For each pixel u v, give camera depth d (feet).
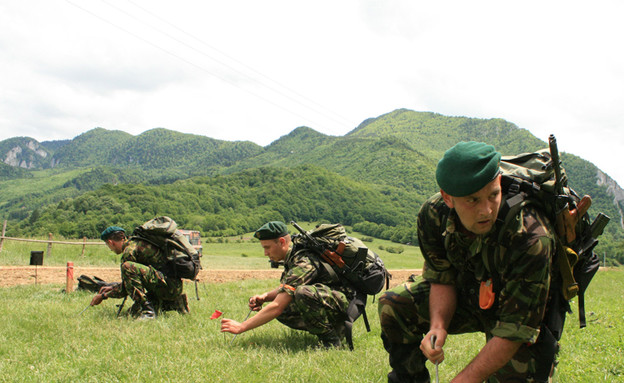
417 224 9.79
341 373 13.91
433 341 9.54
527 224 8.09
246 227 438.40
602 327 21.72
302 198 531.09
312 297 17.11
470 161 7.54
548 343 8.93
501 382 9.34
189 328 20.25
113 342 17.39
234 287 37.76
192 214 421.18
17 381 13.10
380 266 18.60
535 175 8.41
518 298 8.14
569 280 8.80
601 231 9.08
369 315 24.53
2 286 35.17
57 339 17.79
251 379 13.44
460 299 10.31
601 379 13.99
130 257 22.67
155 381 13.02
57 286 34.35
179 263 22.94
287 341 18.20
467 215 7.90
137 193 412.57
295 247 18.39
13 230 340.59
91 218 331.36
